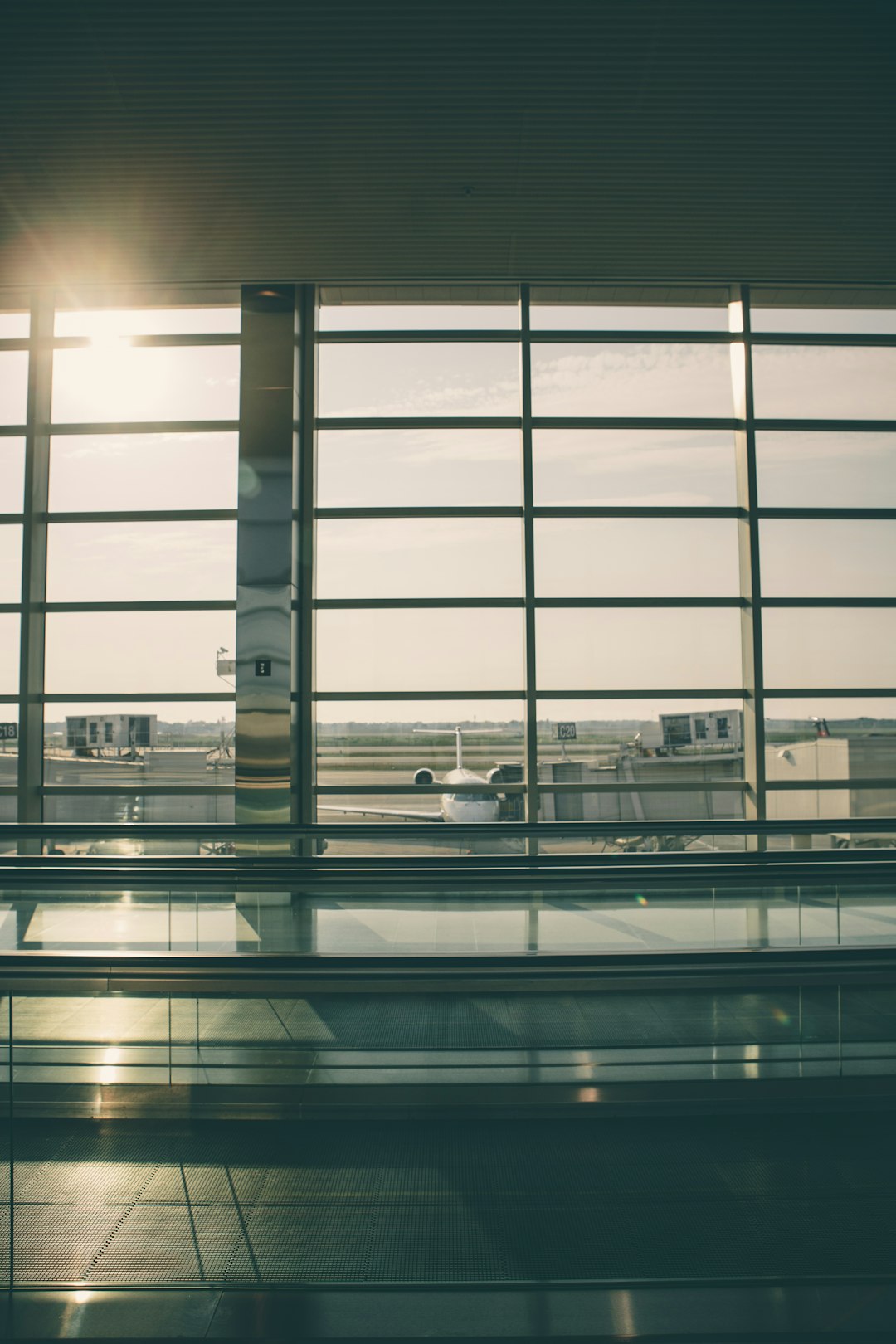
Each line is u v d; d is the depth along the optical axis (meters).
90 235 9.03
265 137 7.88
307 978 5.58
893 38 7.13
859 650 10.34
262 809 9.70
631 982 5.50
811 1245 4.36
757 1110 5.68
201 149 8.00
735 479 10.38
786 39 7.12
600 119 7.77
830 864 6.24
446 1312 3.76
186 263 9.52
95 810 10.14
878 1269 4.16
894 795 10.27
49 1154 5.26
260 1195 4.81
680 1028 5.73
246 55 7.18
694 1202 4.72
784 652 10.30
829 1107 5.68
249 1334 3.64
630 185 8.48
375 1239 4.40
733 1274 4.11
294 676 9.94
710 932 6.91
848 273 9.92
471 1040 5.73
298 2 6.77
